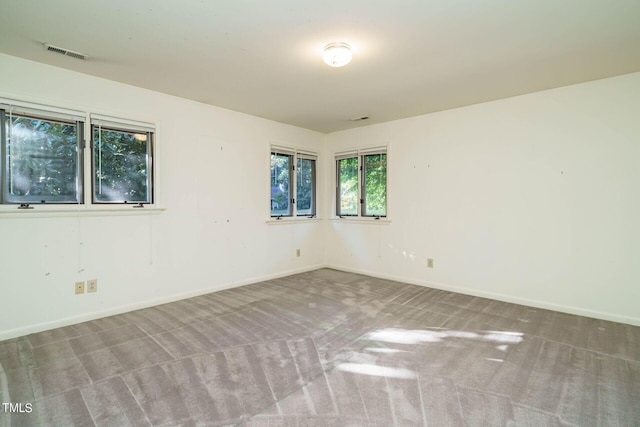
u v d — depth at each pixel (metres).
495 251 3.66
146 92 3.30
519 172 3.48
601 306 3.04
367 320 2.96
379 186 4.73
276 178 4.67
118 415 1.64
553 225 3.29
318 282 4.39
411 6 1.91
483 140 3.73
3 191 2.57
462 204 3.89
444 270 4.05
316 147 5.23
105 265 3.06
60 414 1.65
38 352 2.32
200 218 3.76
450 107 3.91
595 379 1.98
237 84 3.17
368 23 2.09
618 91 2.94
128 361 2.19
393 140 4.53
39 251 2.71
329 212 5.34
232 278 4.09
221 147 3.95
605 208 3.02
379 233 4.71
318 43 2.36
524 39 2.29
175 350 2.35
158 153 3.38
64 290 2.83
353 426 1.56
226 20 2.06
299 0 1.85
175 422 1.59
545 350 2.37
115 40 2.31
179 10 1.94
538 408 1.71
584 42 2.33
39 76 2.69
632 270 2.89
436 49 2.45
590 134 3.08
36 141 2.72
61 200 2.85
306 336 2.61
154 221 3.38
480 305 3.42
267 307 3.33
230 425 1.57
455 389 1.88
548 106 3.30
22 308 2.63
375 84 3.16
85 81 2.92
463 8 1.92
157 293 3.41
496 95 3.48
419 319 3.00
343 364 2.16
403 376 2.01
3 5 1.88
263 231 4.45
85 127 2.93
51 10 1.94
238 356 2.27
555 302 3.28
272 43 2.36
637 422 1.60
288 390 1.86
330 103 3.77
